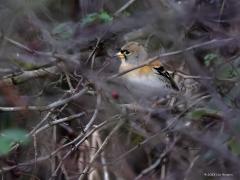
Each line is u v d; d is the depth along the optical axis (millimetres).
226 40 10336
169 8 11281
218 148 10508
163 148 11789
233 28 11305
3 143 6633
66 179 10312
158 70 11336
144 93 11156
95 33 10758
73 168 10594
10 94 9289
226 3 11344
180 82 11523
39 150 10156
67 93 9781
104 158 11305
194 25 11109
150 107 10234
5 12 10688
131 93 10500
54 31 10789
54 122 9297
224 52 11023
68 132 10734
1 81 10070
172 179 11781
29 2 10867
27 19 10664
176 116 10195
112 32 11008
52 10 12102
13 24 10656
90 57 9781
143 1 11922
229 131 10328
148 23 11234
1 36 9977
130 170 11984
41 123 9328
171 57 11414
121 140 11641
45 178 10422
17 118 10766
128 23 11242
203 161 11508
